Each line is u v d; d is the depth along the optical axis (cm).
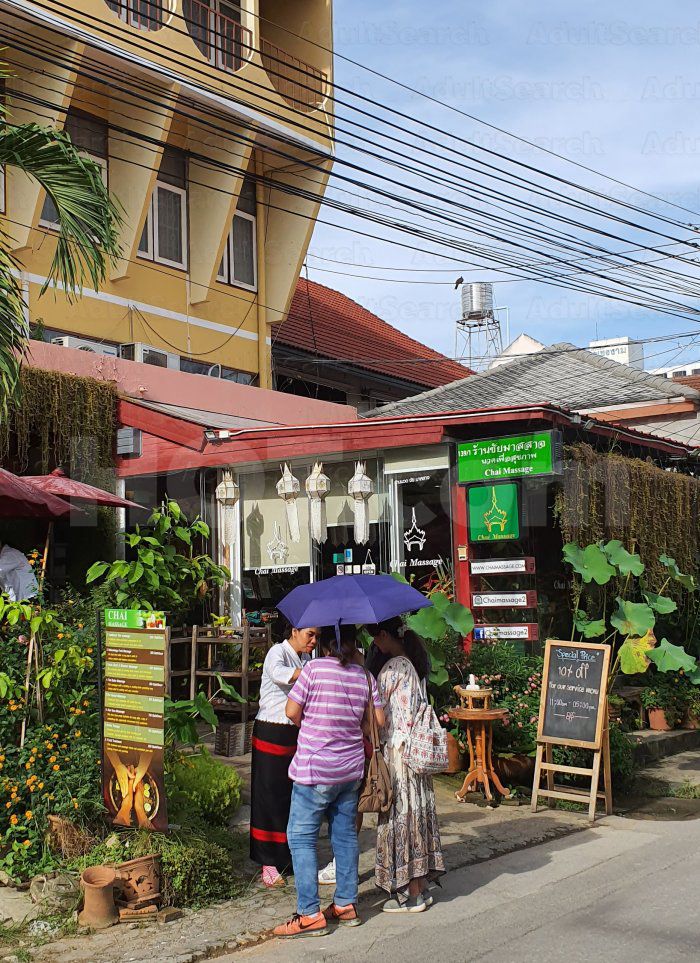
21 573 941
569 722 887
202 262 1827
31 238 1519
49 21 1446
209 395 1508
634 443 1212
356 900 602
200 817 745
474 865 716
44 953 548
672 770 1073
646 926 569
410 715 627
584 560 1007
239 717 1040
